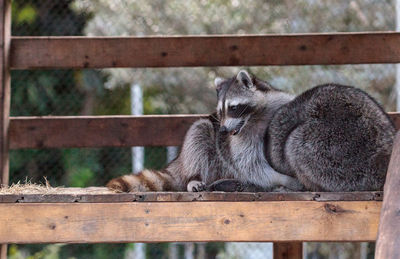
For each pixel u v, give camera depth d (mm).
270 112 7242
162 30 14773
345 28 14203
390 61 9312
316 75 13875
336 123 5980
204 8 14641
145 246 13234
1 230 5637
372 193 5559
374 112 6074
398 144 5141
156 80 14953
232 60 9367
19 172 13234
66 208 5633
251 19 14539
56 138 9461
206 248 13664
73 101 14633
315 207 5574
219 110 7266
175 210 5625
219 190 6641
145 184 7035
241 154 6992
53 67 9312
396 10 13555
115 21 14758
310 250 13977
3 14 8914
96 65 9352
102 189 7324
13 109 14305
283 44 9328
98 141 9484
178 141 9438
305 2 14211
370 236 5547
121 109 14906
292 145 6141
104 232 5625
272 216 5590
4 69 8938
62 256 13930
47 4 13898
